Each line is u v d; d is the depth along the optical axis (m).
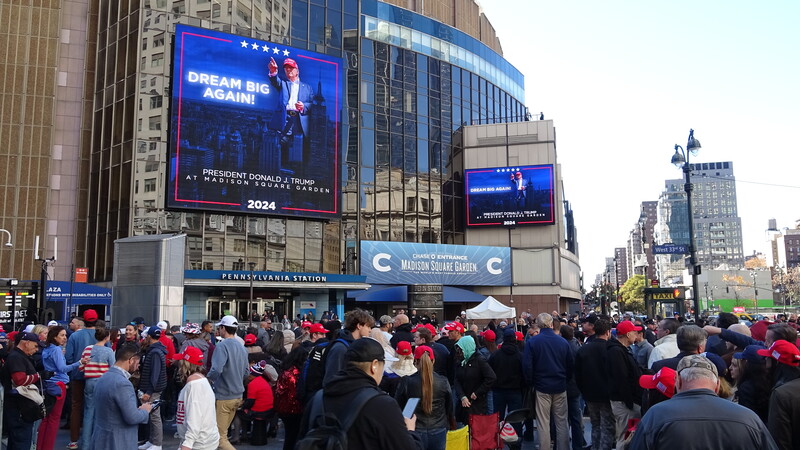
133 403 7.01
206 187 33.16
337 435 3.56
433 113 47.34
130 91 34.31
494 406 10.25
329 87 37.62
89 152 37.66
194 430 6.80
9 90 37.25
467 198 47.12
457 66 50.00
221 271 32.66
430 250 42.94
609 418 8.67
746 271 126.50
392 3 48.50
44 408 8.49
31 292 22.02
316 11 40.75
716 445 3.70
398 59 45.75
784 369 5.48
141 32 34.31
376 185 42.75
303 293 36.25
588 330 11.68
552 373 9.39
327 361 7.14
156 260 18.58
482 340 12.42
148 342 11.74
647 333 14.47
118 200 33.78
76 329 11.52
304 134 36.38
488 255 45.28
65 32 38.66
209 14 35.22
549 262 45.72
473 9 57.47
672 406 3.95
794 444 4.77
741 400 6.49
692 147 21.38
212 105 33.78
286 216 35.62
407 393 6.97
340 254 39.53
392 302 41.31
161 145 33.50
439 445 6.97
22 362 8.25
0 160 36.56
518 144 47.28
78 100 38.16
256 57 35.34
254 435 10.95
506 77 56.28
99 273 34.38
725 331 7.76
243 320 34.00
